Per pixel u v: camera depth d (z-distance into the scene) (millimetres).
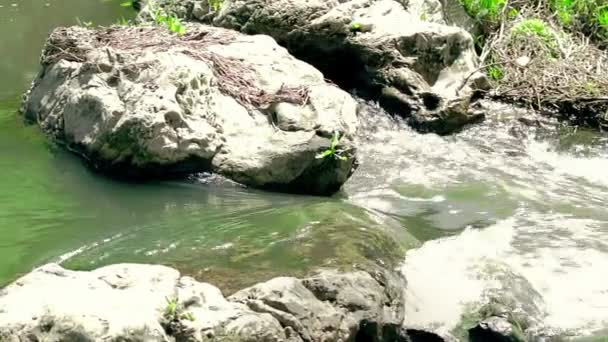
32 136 6918
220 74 6887
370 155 6961
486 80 8062
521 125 7582
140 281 4070
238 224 5383
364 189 6348
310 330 4047
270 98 6543
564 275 5254
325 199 6035
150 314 3719
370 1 8320
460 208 6090
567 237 5699
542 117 7699
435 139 7332
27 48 9234
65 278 4082
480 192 6355
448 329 4602
